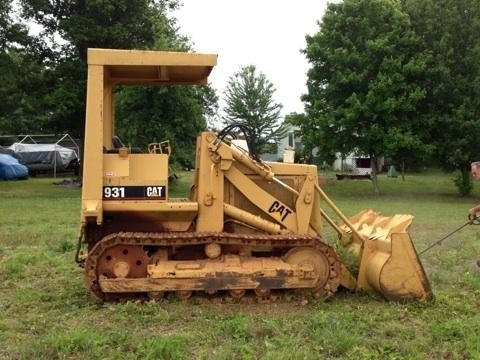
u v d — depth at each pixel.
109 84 7.41
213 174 6.76
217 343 5.23
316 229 7.26
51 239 11.59
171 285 6.36
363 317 5.98
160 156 6.68
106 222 6.81
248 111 44.81
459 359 4.92
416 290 6.53
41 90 25.72
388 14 25.88
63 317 6.07
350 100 24.62
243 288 6.41
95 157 6.43
